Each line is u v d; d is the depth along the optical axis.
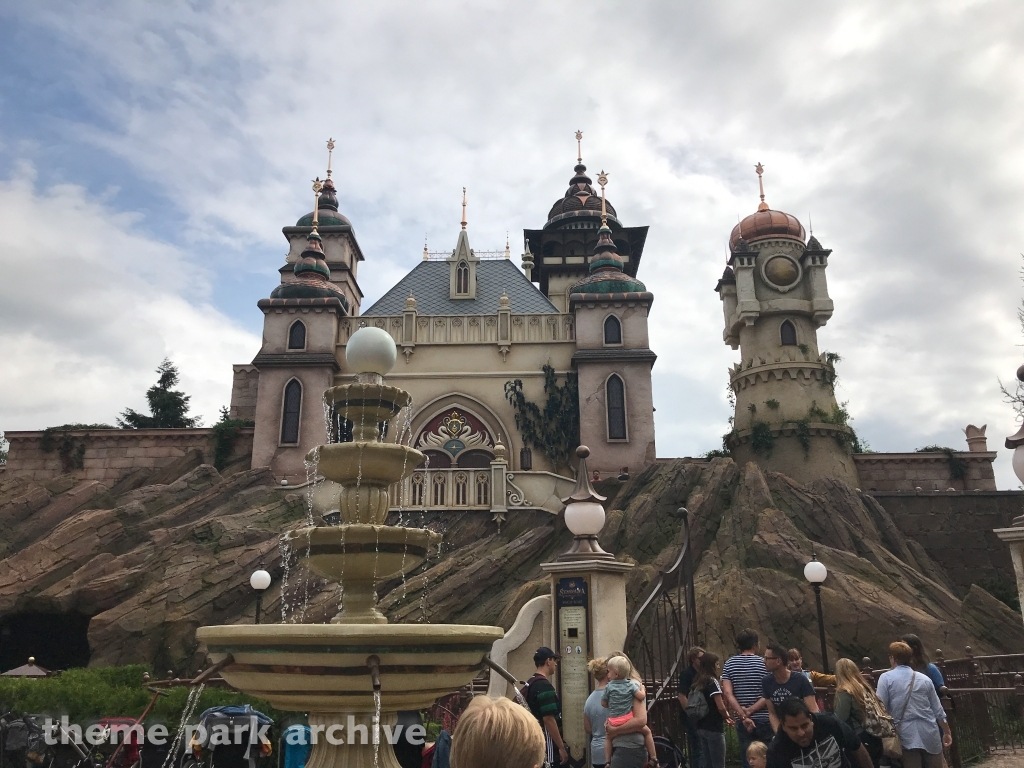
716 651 23.20
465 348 36.00
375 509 7.50
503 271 40.88
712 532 28.81
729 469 31.08
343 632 5.54
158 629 25.12
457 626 5.91
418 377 35.59
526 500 30.28
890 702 7.83
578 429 34.47
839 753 6.39
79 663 28.94
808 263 36.91
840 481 31.55
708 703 8.20
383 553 7.02
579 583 9.61
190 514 30.36
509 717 3.21
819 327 36.97
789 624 23.88
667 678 10.34
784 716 6.45
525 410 34.84
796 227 37.84
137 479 35.09
